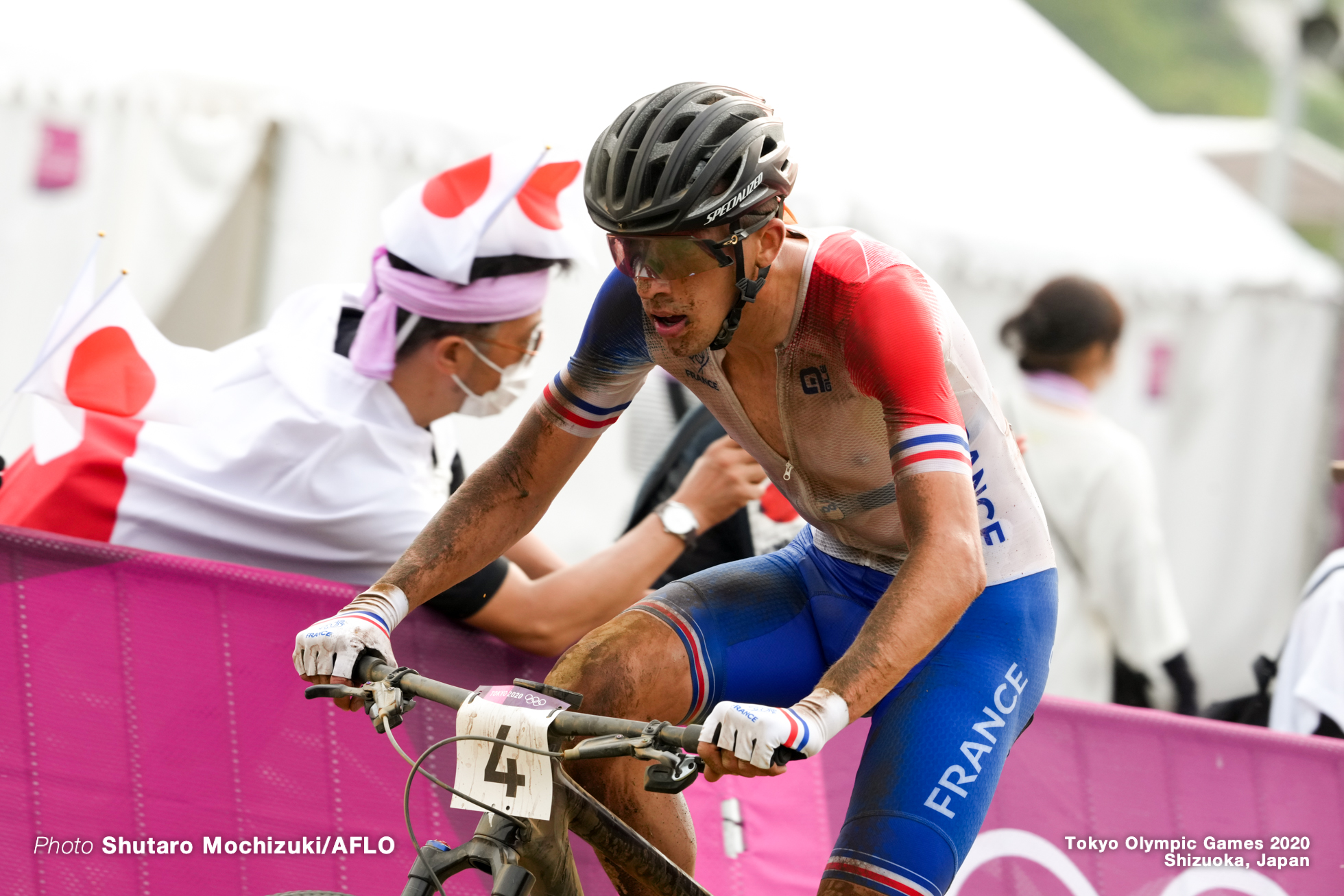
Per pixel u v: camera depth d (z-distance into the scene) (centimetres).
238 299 1573
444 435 1055
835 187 1656
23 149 1416
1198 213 2094
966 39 2052
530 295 970
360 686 606
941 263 1769
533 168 955
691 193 550
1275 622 2159
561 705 565
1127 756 1073
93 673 825
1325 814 1121
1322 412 2150
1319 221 4534
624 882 651
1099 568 1560
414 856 894
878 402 643
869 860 615
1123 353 1988
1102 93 2206
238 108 1496
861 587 734
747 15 1834
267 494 919
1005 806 1027
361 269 1577
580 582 946
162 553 863
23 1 1452
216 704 853
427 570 661
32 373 897
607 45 1720
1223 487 2098
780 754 499
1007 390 1809
